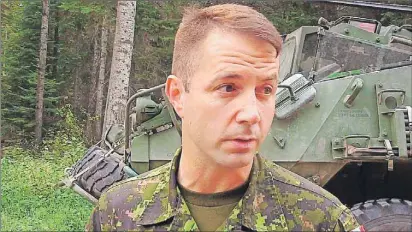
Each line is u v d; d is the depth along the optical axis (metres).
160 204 1.77
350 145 5.36
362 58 6.39
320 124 5.46
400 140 5.28
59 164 12.72
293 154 5.38
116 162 5.86
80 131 17.12
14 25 20.31
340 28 6.78
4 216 8.84
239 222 1.69
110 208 1.83
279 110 5.39
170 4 18.83
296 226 1.70
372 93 5.56
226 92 1.59
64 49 21.66
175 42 1.76
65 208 9.45
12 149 15.49
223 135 1.59
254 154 1.67
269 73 1.60
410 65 5.68
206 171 1.69
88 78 22.34
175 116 5.24
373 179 6.40
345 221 1.72
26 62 19.81
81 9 17.98
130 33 14.37
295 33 6.61
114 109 14.26
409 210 5.18
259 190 1.72
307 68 6.42
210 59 1.60
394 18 14.70
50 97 20.09
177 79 1.71
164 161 5.36
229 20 1.61
